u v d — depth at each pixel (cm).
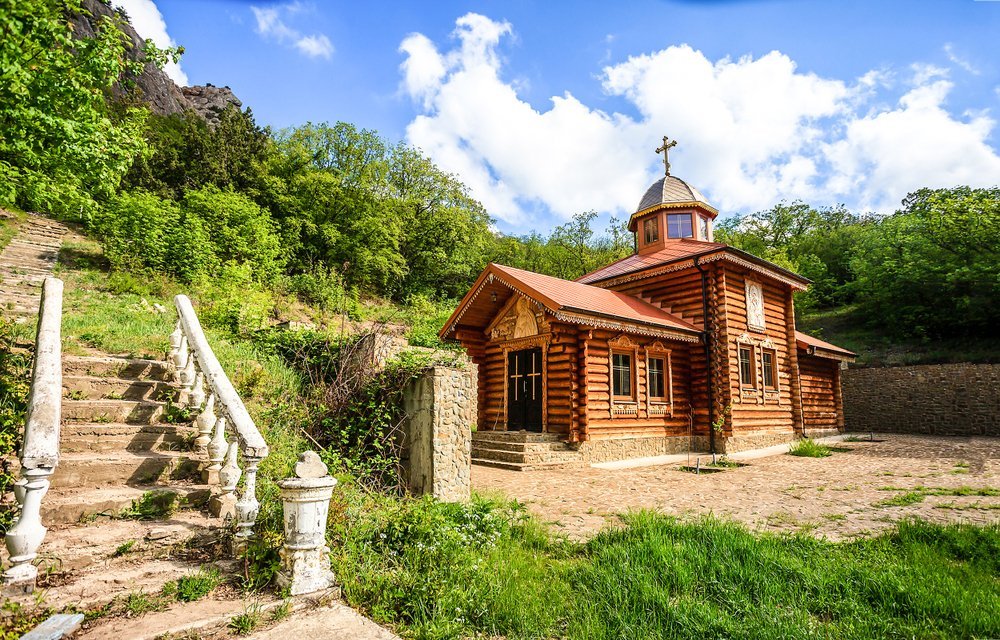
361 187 3931
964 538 572
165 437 606
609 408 1381
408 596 405
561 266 4666
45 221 2091
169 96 5019
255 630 345
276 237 2622
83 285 1406
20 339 741
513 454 1249
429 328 2241
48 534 427
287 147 3912
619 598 428
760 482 1030
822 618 412
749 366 1694
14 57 646
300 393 871
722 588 447
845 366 2539
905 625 385
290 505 404
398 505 586
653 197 2153
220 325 1207
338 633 346
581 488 966
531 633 377
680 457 1448
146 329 970
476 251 4531
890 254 3047
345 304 2200
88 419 593
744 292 1698
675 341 1585
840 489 944
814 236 4581
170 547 437
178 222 1980
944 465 1223
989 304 2489
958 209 2602
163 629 327
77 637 314
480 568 462
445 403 761
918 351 2711
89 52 740
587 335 1329
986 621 381
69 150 754
